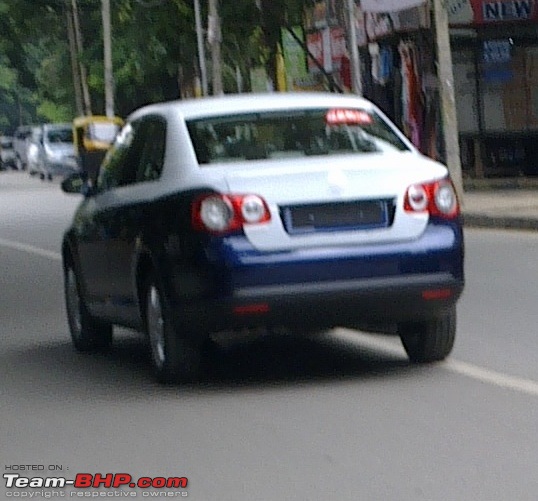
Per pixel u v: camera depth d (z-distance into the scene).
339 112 11.07
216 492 7.70
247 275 9.88
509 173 34.38
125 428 9.41
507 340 12.35
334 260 9.99
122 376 11.45
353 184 10.13
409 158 10.66
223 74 48.38
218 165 10.41
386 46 35.16
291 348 12.47
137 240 10.77
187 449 8.73
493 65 33.94
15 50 71.50
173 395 10.48
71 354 12.89
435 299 10.30
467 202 27.31
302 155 10.71
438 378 10.66
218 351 12.45
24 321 15.37
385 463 8.16
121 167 11.80
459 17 32.94
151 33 48.25
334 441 8.74
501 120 34.12
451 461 8.16
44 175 59.91
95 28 61.03
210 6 40.72
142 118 11.66
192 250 9.99
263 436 8.97
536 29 33.59
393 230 10.17
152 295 10.73
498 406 9.59
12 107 105.75
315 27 40.00
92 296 12.38
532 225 22.83
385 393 10.16
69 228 12.95
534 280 16.64
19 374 11.80
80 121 51.97
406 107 33.84
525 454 8.27
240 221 9.92
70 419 9.81
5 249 25.06
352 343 12.60
